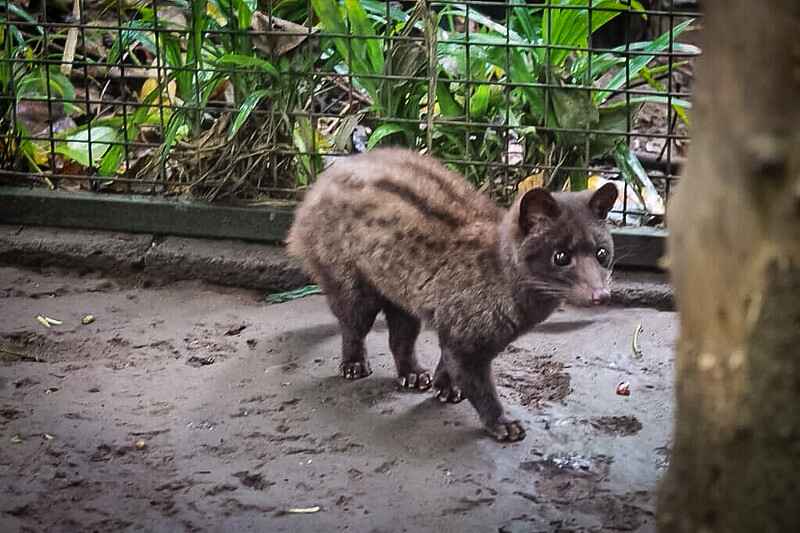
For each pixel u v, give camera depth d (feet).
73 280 6.81
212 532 4.44
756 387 2.81
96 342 6.03
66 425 5.18
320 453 5.03
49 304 6.48
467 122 6.74
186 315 6.40
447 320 5.23
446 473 4.89
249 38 6.92
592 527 4.51
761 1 2.63
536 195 5.03
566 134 6.81
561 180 6.89
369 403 5.48
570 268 5.02
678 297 2.96
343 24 6.78
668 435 5.17
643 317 6.31
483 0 8.55
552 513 4.61
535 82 6.84
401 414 5.39
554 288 5.05
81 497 4.65
